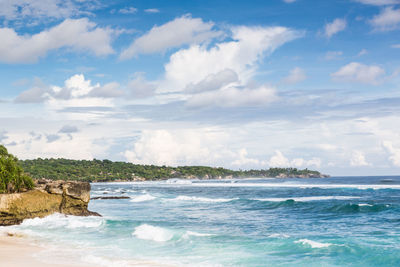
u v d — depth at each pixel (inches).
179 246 850.8
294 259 720.3
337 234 1032.8
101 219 1279.5
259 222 1330.0
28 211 1181.1
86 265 650.2
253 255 758.5
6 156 1295.5
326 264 684.1
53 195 1264.8
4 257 703.1
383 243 872.3
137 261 700.7
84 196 1353.3
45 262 667.4
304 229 1142.3
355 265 674.8
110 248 829.8
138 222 1219.9
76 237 967.6
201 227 1204.5
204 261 706.8
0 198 1119.0
